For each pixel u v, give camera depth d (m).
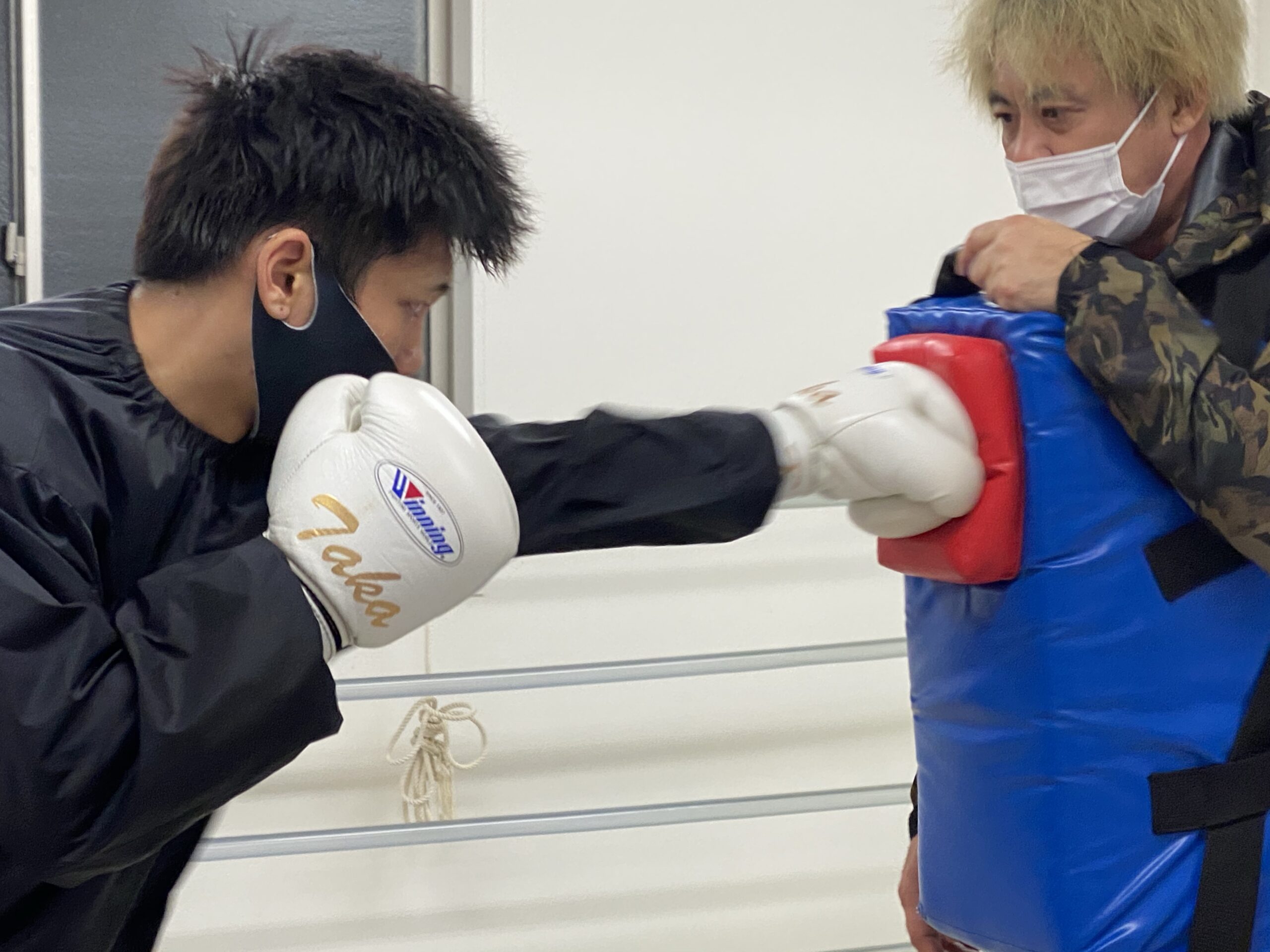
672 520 0.98
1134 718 1.06
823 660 2.12
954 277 1.31
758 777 2.31
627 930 2.27
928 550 1.13
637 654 2.27
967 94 1.27
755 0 2.31
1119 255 1.05
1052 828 1.08
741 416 1.02
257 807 2.14
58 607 0.83
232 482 1.07
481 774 2.22
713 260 2.30
